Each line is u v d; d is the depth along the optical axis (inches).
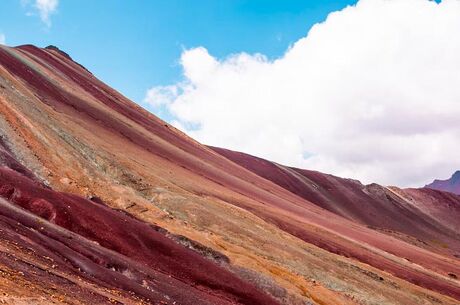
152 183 2883.9
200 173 4146.2
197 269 1923.0
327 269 2647.6
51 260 1081.4
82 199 2006.6
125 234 1897.1
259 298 1947.6
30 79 3784.5
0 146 2137.1
